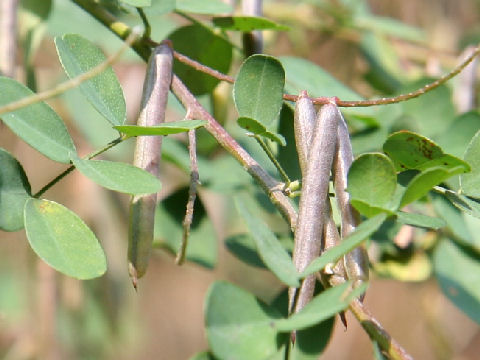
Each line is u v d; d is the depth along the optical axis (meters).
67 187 0.36
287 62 0.23
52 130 0.17
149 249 0.17
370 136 0.23
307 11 0.35
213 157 0.25
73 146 0.17
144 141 0.17
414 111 0.25
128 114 0.33
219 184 0.25
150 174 0.17
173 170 0.35
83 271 0.16
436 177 0.16
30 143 0.17
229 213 0.35
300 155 0.17
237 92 0.18
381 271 0.24
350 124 0.24
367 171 0.16
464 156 0.18
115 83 0.18
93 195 0.35
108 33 0.28
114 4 0.22
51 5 0.25
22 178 0.17
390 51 0.32
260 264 0.22
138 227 0.17
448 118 0.25
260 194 0.25
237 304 0.17
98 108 0.18
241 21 0.21
